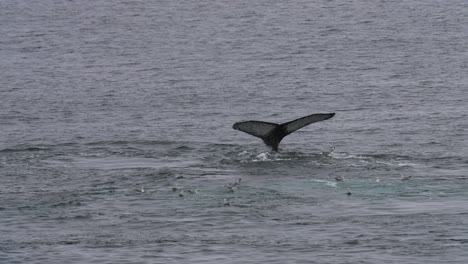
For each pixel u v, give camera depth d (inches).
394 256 2048.5
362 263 1995.6
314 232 2266.2
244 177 2893.7
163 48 7716.5
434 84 5531.5
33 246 2167.8
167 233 2273.6
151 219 2409.0
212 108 4867.1
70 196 2669.8
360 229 2285.9
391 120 4338.1
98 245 2169.0
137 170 3041.3
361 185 2768.2
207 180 2854.3
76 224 2372.0
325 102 5019.7
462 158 3267.7
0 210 2518.5
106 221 2397.9
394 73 6023.6
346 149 3558.1
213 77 6028.5
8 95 5374.0
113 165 3159.5
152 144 3725.4
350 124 4271.7
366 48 7337.6
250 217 2416.3
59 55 7411.4
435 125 4153.5
